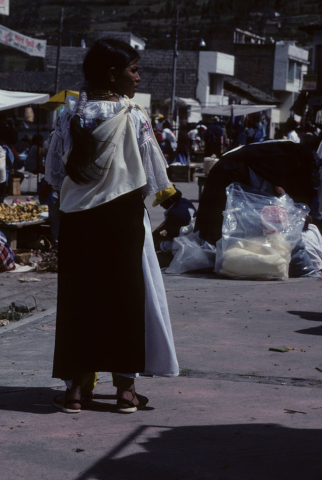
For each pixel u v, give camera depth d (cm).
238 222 806
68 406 367
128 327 359
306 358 479
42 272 883
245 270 787
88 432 336
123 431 337
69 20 9969
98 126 353
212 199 831
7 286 787
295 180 845
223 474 284
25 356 488
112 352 360
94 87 363
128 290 359
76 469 291
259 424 346
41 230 1078
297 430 337
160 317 367
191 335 542
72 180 358
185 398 393
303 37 13700
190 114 5453
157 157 368
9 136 1716
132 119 359
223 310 633
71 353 362
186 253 849
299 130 2667
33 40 2923
